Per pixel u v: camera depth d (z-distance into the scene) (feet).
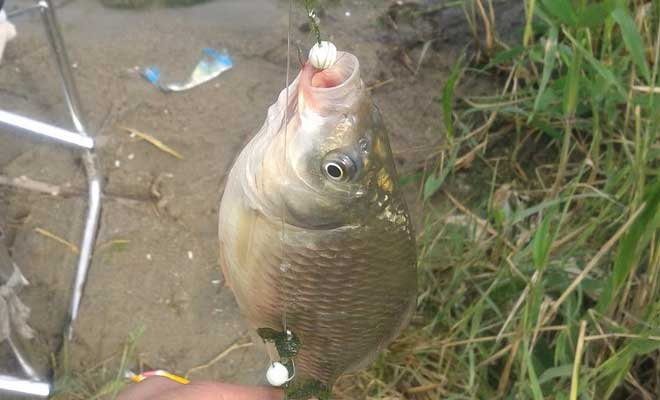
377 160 0.96
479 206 1.96
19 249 1.90
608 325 1.60
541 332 1.73
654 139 1.66
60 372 1.76
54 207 1.96
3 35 1.62
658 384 1.64
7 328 1.61
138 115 2.10
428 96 2.16
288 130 0.93
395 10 2.32
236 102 2.13
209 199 1.98
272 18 2.28
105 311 1.84
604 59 1.84
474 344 1.71
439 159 2.04
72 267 1.88
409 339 1.76
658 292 1.58
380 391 1.73
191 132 2.08
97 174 1.98
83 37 2.23
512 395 1.63
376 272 1.00
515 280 1.73
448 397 1.69
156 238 1.93
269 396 1.16
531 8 1.79
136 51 2.20
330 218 0.95
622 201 1.76
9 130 2.04
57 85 2.14
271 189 0.95
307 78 0.91
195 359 1.80
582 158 2.01
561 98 1.84
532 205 1.97
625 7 1.70
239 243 1.00
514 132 2.10
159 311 1.85
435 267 1.85
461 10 2.31
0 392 1.74
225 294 1.87
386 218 0.99
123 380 1.74
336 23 2.28
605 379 1.60
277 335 1.05
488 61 2.20
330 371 1.11
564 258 1.69
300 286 1.01
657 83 1.82
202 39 2.23
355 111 0.93
